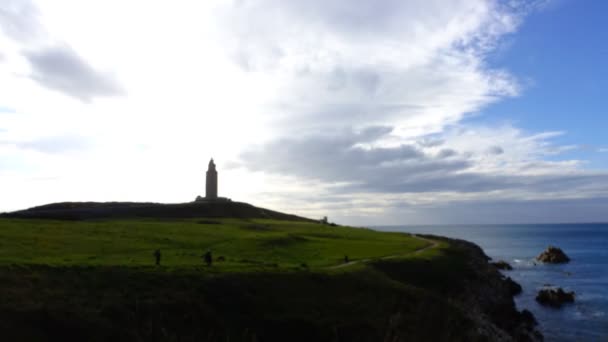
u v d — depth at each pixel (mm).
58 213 121188
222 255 64062
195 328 40125
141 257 54969
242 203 174250
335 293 51125
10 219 85312
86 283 41469
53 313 36344
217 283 45875
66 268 43250
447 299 61688
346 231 126625
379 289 55031
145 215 133500
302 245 83500
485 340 53531
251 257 64625
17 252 50375
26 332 34062
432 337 50406
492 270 104375
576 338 65125
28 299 37031
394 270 67438
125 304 39781
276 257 66375
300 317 45094
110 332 36656
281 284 49375
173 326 39406
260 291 47000
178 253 61562
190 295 43125
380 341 46031
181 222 114000
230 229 99438
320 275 53781
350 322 46812
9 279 38875
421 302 55344
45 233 67938
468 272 80938
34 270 41750
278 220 156625
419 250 89562
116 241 67062
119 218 122562
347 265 62438
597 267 143250
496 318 69250
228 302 44094
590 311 80000
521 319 72000
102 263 47125
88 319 36938
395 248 89062
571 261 162000
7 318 34406
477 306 68562
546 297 88250
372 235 121250
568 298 88125
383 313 50344
